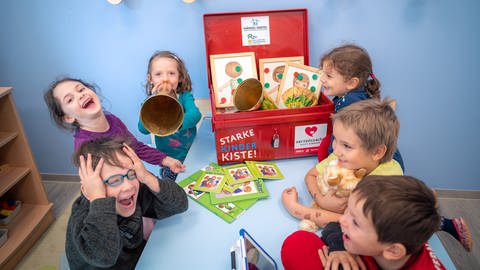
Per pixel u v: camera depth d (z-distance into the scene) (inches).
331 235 32.0
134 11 63.8
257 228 37.3
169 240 36.1
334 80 46.3
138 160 36.4
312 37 64.4
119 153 35.0
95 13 64.7
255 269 28.8
